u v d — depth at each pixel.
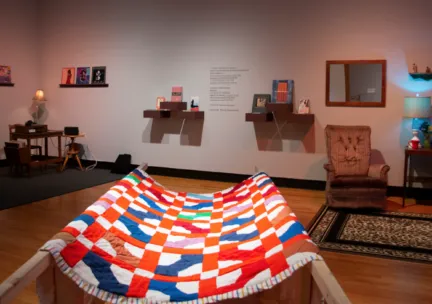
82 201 5.14
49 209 4.77
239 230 2.52
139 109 7.00
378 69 5.62
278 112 6.07
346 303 1.37
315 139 5.98
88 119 7.42
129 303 1.88
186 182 6.42
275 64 6.11
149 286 1.98
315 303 1.79
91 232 2.22
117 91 7.12
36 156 7.86
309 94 5.98
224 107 6.43
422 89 5.47
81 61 7.38
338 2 5.73
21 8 7.39
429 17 5.37
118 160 6.99
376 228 4.28
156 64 6.79
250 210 2.82
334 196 4.92
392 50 5.56
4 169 7.08
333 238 3.98
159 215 2.88
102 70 7.19
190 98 6.63
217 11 6.34
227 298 1.85
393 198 5.57
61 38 7.49
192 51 6.54
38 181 6.21
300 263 1.79
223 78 6.40
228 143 6.47
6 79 7.22
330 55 5.83
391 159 5.67
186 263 2.21
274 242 2.11
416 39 5.45
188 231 2.67
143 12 6.80
